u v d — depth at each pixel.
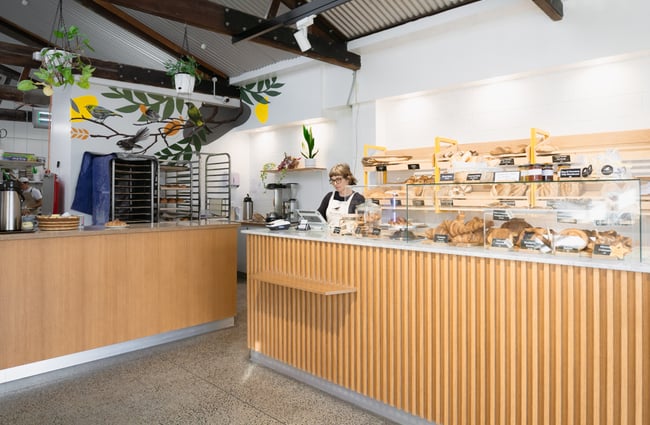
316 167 6.78
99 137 6.22
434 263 2.66
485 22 4.69
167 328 4.32
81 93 6.04
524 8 4.35
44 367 3.61
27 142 10.12
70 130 5.99
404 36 5.12
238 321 5.11
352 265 3.10
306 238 3.39
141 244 4.13
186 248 4.45
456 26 4.83
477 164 3.24
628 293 1.99
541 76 4.56
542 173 2.59
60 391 3.28
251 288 3.92
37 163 8.04
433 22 4.80
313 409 3.06
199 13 4.18
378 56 5.64
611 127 4.16
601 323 2.06
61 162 6.23
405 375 2.81
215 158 7.57
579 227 2.19
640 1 3.82
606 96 4.19
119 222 4.30
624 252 2.05
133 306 4.09
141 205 6.11
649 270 1.91
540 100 4.57
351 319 3.12
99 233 3.84
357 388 3.09
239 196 7.99
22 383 3.42
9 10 6.73
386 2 4.83
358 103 5.94
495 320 2.41
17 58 5.74
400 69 5.42
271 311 3.73
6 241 3.38
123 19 6.16
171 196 6.97
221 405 3.09
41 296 3.55
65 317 3.68
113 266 3.95
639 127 4.02
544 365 2.23
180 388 3.36
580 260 2.11
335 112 6.56
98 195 5.84
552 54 4.27
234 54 6.71
